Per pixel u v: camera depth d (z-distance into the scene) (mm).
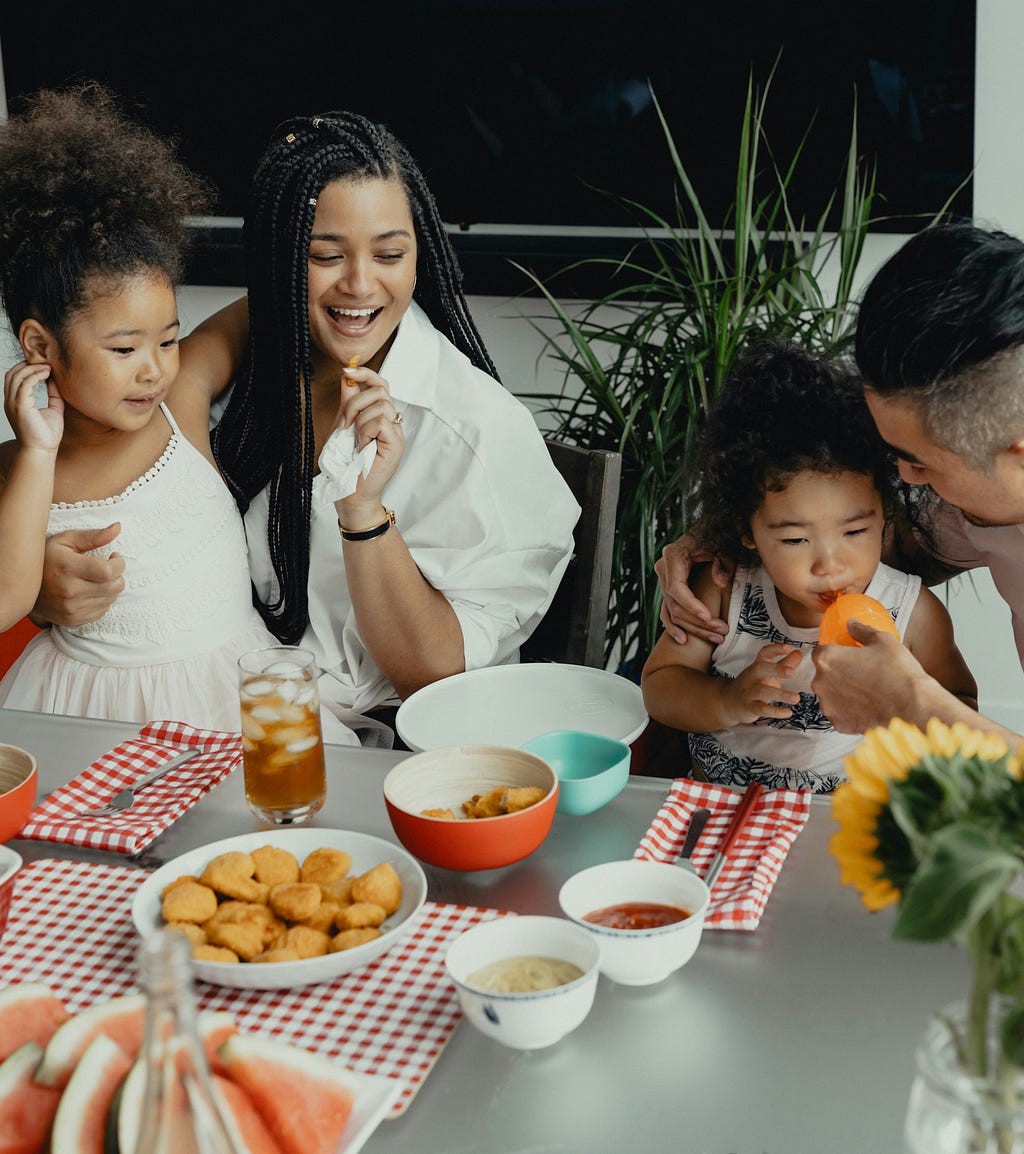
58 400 1462
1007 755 614
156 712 1534
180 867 946
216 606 1566
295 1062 714
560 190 2670
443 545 1634
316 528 1612
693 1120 730
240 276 2793
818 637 1390
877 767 605
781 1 2416
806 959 871
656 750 1723
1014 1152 534
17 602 1438
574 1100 749
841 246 2303
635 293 2584
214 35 2764
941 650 1433
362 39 2689
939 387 994
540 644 1781
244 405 1632
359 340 1549
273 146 1526
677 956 835
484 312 2707
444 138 2703
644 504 2232
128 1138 593
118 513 1509
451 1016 819
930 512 1408
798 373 1305
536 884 970
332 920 893
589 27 2549
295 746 1043
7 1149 646
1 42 2885
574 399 2428
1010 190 2418
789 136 2492
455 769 1068
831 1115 729
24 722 1245
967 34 2334
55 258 1374
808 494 1266
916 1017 808
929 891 507
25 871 990
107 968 873
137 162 1462
